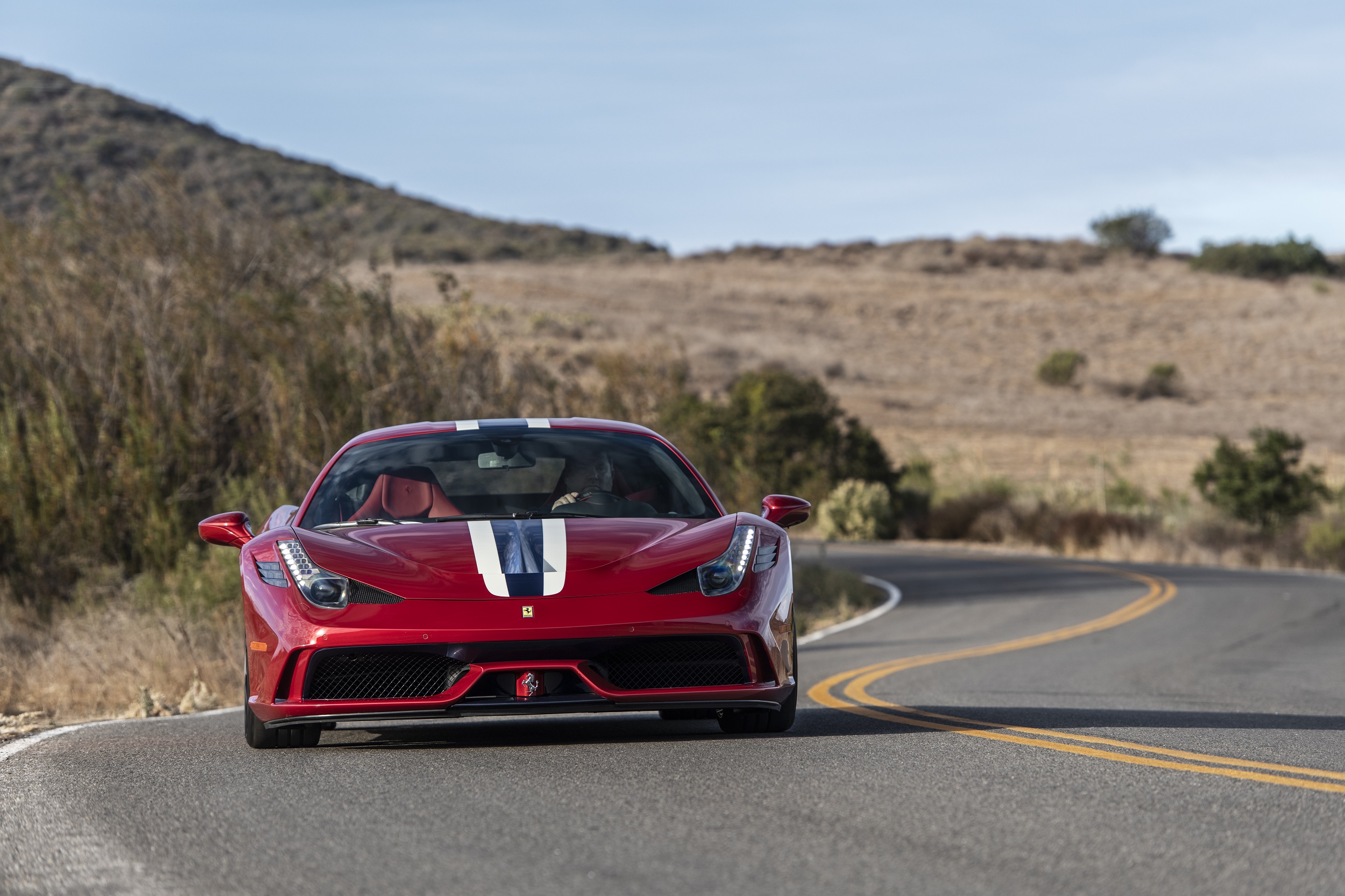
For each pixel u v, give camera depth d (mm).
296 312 34500
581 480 14859
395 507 14445
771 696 12891
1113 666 26734
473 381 37719
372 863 8742
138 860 9008
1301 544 68375
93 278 34531
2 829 10047
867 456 86875
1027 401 161000
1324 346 195875
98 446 31516
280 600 12695
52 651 24891
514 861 8695
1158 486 103375
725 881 8125
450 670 12250
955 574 56500
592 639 12203
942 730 14445
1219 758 12328
